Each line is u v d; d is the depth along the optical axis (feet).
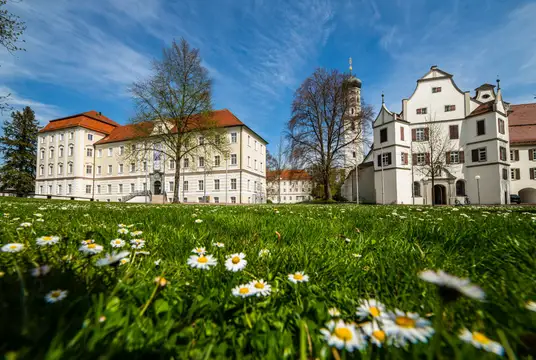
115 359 2.39
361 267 5.46
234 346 2.84
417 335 2.27
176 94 86.69
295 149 101.45
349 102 98.37
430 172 97.04
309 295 3.94
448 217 15.88
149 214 15.30
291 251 6.79
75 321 2.73
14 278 3.60
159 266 5.17
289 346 2.79
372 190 124.88
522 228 9.49
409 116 113.91
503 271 4.78
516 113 132.87
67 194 180.86
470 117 107.34
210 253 6.31
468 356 2.17
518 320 3.07
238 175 136.05
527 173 118.73
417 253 6.66
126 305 3.26
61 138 189.16
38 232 7.98
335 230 10.37
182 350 2.66
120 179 167.32
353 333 2.43
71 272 3.93
